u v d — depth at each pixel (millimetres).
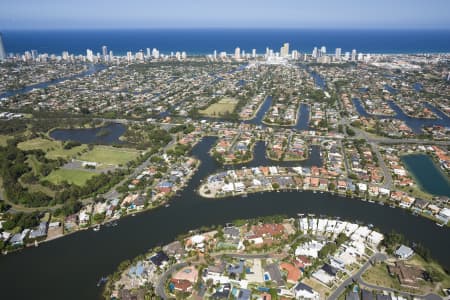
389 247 168000
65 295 143125
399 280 148000
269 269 153375
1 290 146375
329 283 145375
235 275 149875
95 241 177500
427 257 160375
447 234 184375
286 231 182000
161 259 159125
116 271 154875
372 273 152750
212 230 183625
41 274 154875
